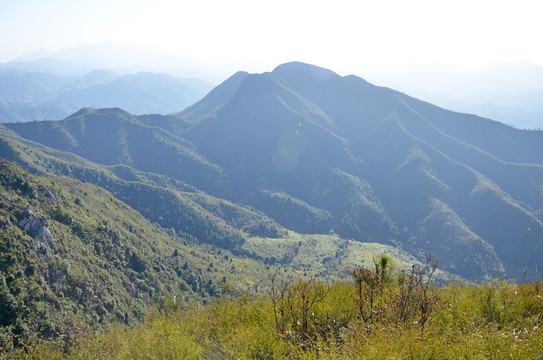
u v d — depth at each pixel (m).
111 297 99.06
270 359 6.38
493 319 6.93
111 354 7.37
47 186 134.12
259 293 10.90
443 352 4.89
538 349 5.00
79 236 119.00
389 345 4.89
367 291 7.25
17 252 83.94
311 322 6.89
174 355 6.60
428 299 6.66
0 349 6.79
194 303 11.00
